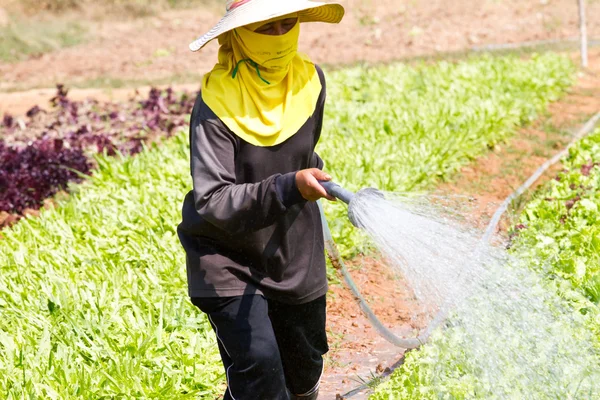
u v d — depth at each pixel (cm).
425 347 586
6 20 3203
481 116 1379
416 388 565
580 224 868
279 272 497
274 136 483
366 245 926
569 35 2572
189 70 2444
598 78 1933
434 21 2875
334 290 848
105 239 945
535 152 1312
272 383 484
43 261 900
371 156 1183
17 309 771
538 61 1909
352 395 646
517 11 2956
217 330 494
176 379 648
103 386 630
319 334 536
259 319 487
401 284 832
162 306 741
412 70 1852
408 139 1299
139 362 655
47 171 1269
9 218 1178
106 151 1388
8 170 1301
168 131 1478
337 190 451
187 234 500
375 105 1522
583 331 605
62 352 676
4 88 2288
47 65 2648
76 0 3400
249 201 455
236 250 491
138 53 2766
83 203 1089
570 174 1038
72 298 786
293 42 479
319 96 512
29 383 621
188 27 3180
